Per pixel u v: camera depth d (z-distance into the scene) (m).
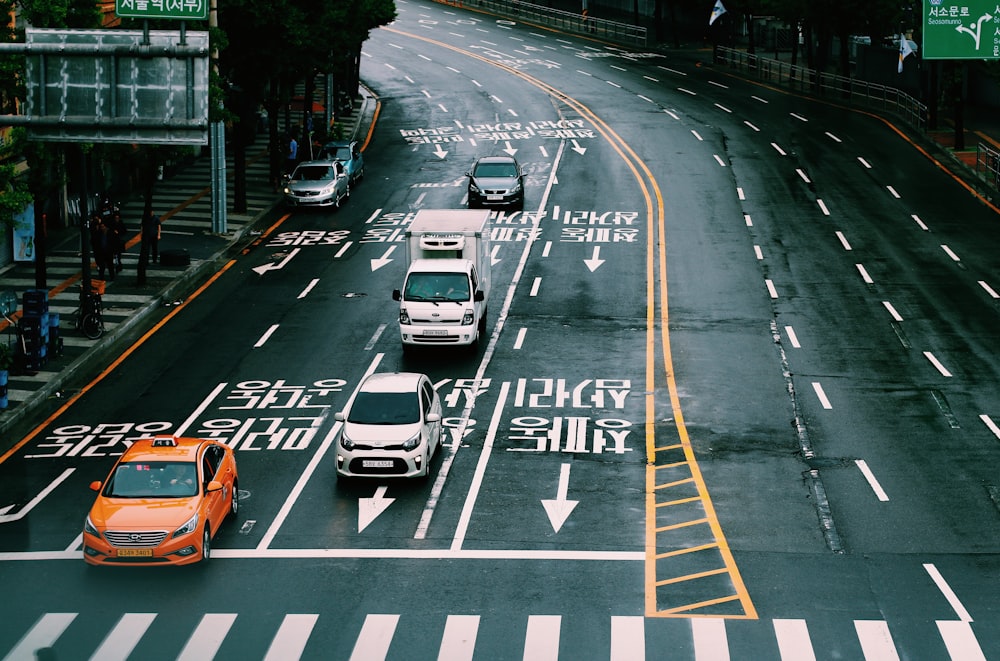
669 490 26.78
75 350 36.34
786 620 20.39
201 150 66.19
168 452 24.14
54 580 22.25
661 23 104.94
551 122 72.56
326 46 59.97
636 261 46.44
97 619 20.53
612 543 23.88
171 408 32.16
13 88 30.80
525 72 89.56
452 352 36.84
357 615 20.66
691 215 52.75
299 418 31.42
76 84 24.20
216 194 49.41
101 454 29.12
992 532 24.38
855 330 38.66
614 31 108.88
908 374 34.69
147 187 43.50
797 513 25.44
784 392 33.34
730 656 19.08
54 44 24.06
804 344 37.41
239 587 21.86
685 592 21.58
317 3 56.72
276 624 20.31
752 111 74.50
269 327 39.00
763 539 24.06
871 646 19.42
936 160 62.09
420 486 27.06
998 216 52.38
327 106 69.62
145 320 39.78
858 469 27.98
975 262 45.97
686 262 46.28
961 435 30.09
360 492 26.70
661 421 31.25
